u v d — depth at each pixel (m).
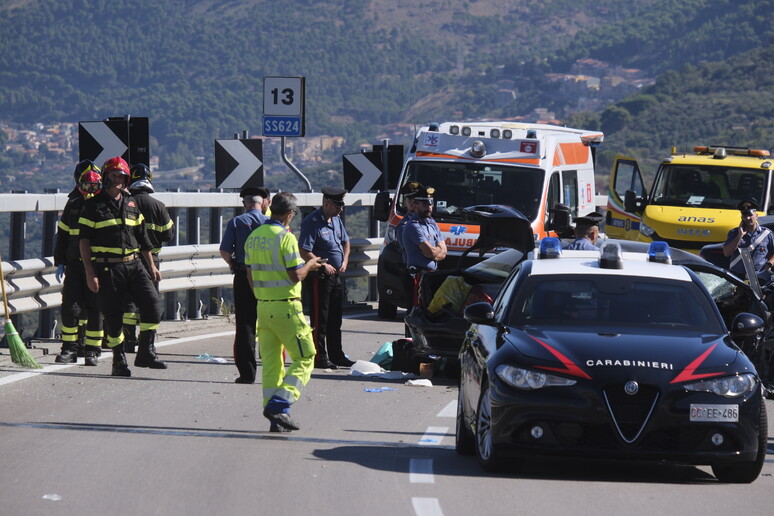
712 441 26.34
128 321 43.34
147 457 28.02
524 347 27.44
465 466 28.39
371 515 23.08
